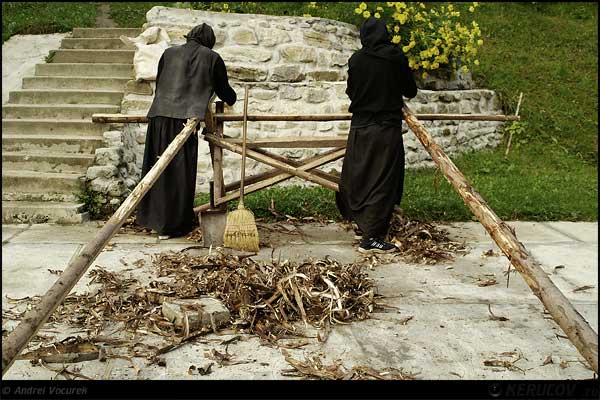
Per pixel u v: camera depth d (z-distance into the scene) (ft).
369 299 14.46
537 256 18.94
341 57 28.78
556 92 37.01
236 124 27.12
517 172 29.96
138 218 20.38
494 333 13.23
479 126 33.04
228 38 27.55
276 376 11.18
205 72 19.67
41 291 15.17
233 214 18.15
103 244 11.54
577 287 16.31
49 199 22.70
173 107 19.39
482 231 21.53
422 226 20.66
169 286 14.74
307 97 27.73
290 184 27.25
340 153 19.95
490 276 16.89
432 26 30.09
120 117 19.85
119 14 40.47
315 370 11.33
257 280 14.32
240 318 13.28
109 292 14.78
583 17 46.37
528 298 15.30
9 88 29.78
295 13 33.47
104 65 29.40
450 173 14.53
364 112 18.49
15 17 38.78
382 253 18.69
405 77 18.51
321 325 13.32
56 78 28.68
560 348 12.60
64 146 24.95
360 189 18.66
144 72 26.78
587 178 29.17
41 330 12.84
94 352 11.69
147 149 19.95
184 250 18.54
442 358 12.05
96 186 22.79
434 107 30.48
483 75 36.35
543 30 43.52
